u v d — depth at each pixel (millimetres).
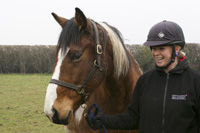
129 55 2275
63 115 1739
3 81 11578
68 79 1806
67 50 1789
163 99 1570
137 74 2383
